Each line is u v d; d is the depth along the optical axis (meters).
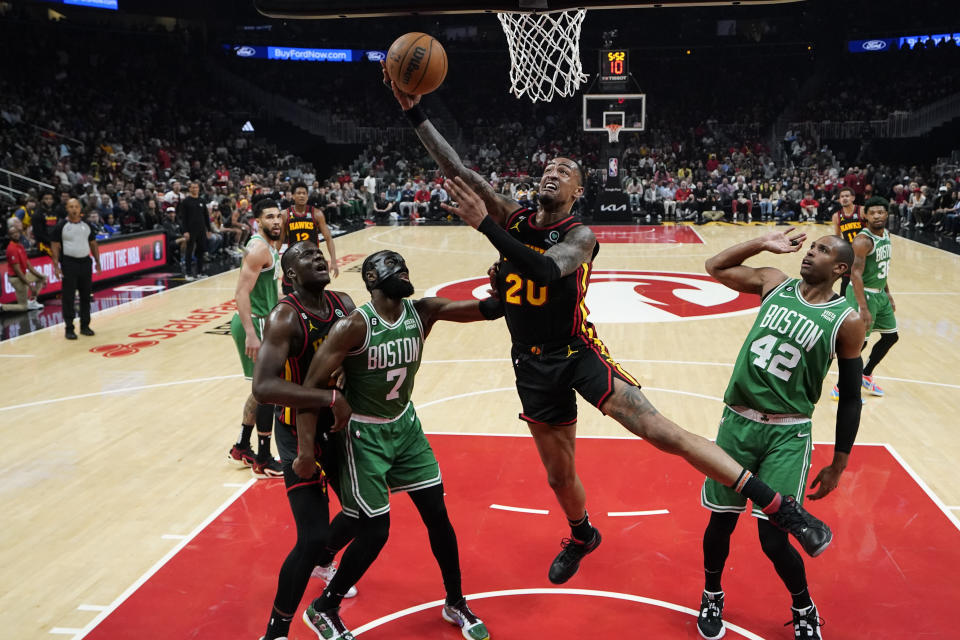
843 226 7.44
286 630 3.50
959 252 16.97
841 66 31.94
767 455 3.67
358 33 33.25
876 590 4.04
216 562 4.34
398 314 3.58
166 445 6.16
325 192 23.61
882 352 7.20
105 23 28.69
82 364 8.44
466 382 7.79
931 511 4.91
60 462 5.80
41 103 23.81
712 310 11.03
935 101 29.73
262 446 5.53
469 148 31.44
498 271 3.76
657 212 25.70
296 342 3.63
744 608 3.90
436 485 3.74
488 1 6.29
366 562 3.58
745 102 32.22
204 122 28.62
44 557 4.43
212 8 31.48
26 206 13.80
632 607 3.93
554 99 33.00
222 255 16.72
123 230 16.42
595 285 13.02
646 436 3.51
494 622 3.81
